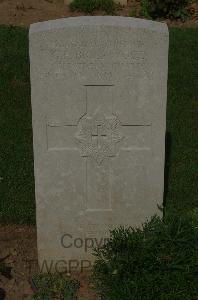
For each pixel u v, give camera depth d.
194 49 3.83
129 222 2.25
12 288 2.21
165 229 2.17
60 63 2.03
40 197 2.19
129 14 4.41
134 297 2.04
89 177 2.18
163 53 2.02
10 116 3.25
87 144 2.13
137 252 2.12
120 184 2.19
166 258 2.10
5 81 3.53
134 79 2.05
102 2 4.42
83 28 1.99
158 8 4.34
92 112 2.10
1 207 2.58
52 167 2.15
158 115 2.10
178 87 3.49
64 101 2.07
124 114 2.10
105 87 2.06
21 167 2.85
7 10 4.38
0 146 3.01
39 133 2.11
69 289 2.19
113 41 2.00
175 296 2.04
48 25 2.01
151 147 2.14
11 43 3.87
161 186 2.19
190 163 2.89
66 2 4.51
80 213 2.22
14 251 2.38
